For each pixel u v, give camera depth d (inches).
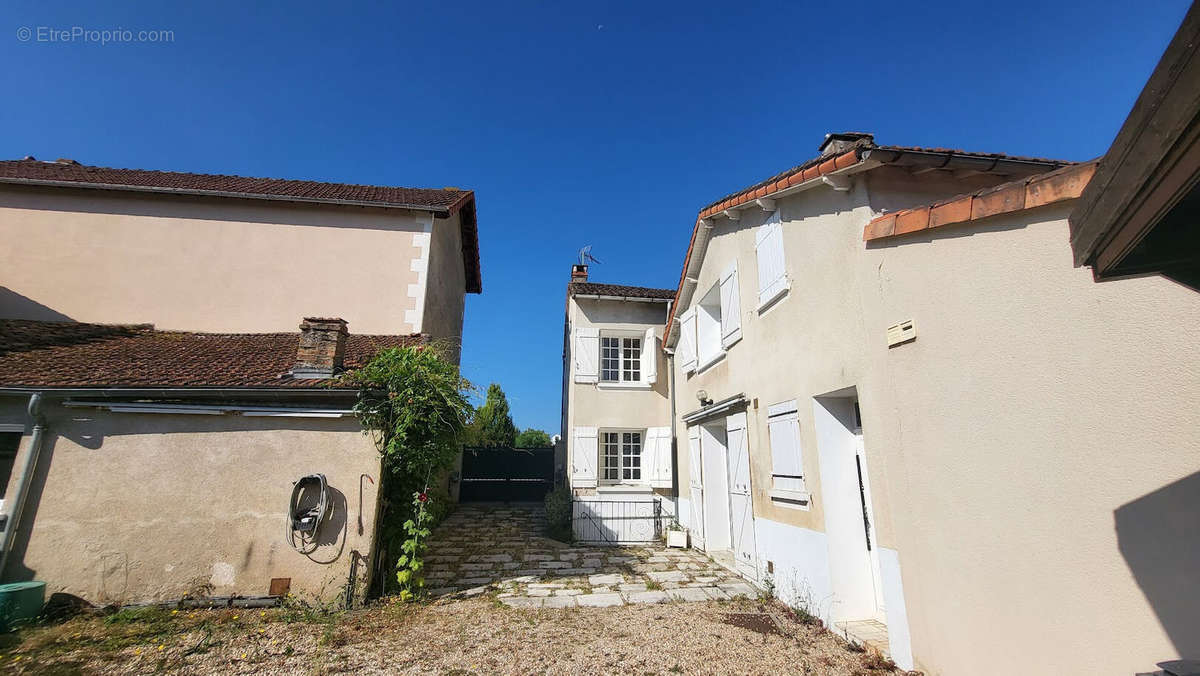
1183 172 49.0
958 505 137.8
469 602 245.4
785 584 234.4
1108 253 65.4
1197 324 90.2
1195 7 45.5
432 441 258.7
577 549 392.5
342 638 194.1
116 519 226.7
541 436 1279.5
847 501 204.4
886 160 177.0
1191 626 87.6
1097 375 106.0
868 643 172.7
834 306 198.5
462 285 609.6
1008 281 127.0
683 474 430.3
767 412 259.8
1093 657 102.8
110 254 388.2
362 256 417.4
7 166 435.5
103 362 272.8
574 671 166.9
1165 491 93.0
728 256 327.3
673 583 284.8
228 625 205.2
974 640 131.0
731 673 163.6
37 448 227.9
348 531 237.9
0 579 212.8
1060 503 111.5
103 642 186.7
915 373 155.3
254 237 408.2
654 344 491.2
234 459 239.1
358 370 274.8
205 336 366.6
